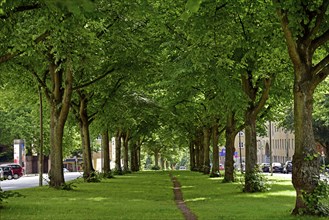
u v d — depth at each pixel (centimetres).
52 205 1703
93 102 3488
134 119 3881
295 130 1342
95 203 1806
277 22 1772
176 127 5275
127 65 2686
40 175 3167
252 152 2316
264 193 2198
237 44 1942
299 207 1331
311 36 1346
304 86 1334
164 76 2580
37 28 1816
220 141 5772
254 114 2344
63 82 2761
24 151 6662
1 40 1762
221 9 1833
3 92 3331
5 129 6919
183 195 2242
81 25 1683
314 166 1310
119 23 2303
